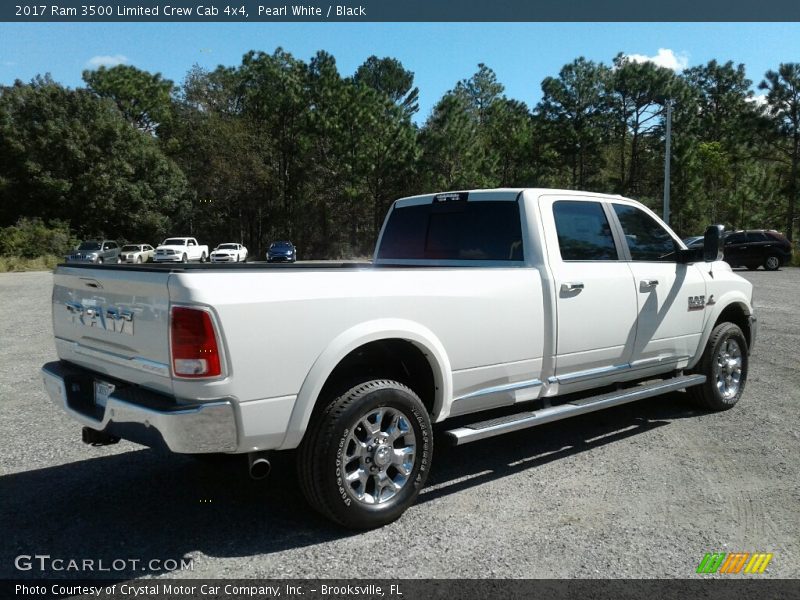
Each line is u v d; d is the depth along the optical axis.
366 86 54.25
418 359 4.07
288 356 3.37
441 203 5.39
